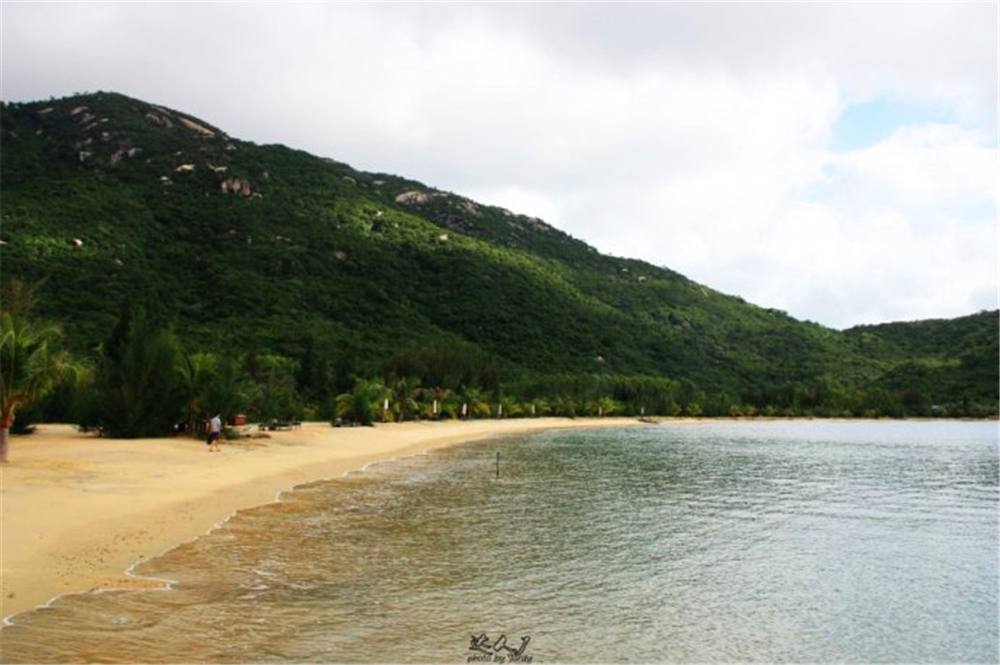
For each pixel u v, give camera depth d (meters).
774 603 16.62
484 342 152.88
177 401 48.28
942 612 16.27
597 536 23.33
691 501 31.80
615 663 12.62
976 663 13.30
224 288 132.75
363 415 74.88
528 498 31.38
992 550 22.73
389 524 24.05
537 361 147.75
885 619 15.72
